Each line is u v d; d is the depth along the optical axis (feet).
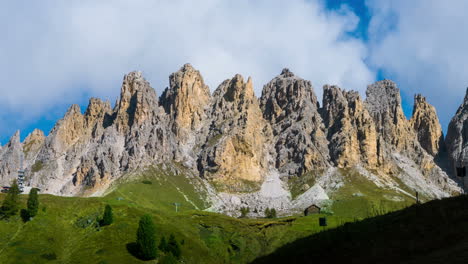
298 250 287.89
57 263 490.08
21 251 493.36
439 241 217.36
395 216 276.00
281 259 285.02
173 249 516.73
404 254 219.20
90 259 485.97
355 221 308.19
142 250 490.49
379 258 224.74
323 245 273.75
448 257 196.65
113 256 488.44
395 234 245.45
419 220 249.55
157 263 485.56
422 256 209.15
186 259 531.50
